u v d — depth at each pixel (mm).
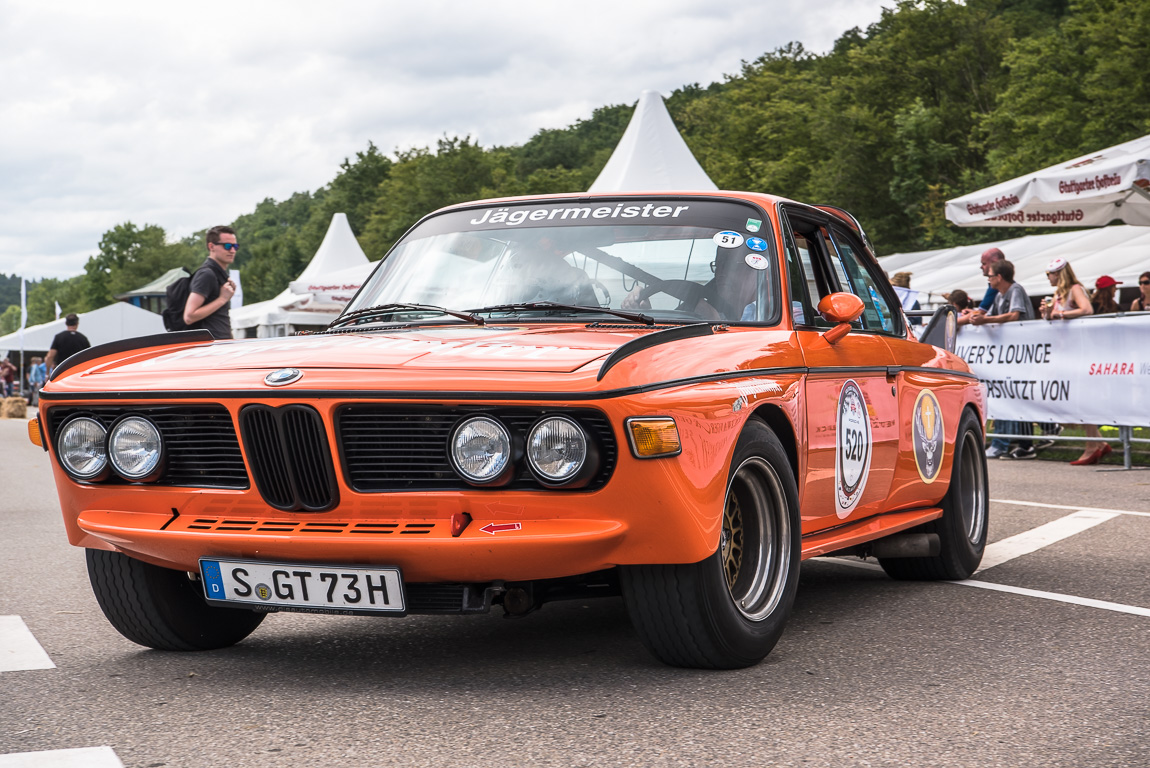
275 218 197875
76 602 4812
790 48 74938
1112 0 38562
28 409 38062
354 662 3680
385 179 93500
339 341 3662
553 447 3010
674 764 2574
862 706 3049
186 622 3791
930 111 51906
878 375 4496
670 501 3062
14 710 3119
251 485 3277
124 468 3424
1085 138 39344
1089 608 4426
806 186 56375
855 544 4242
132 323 49469
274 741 2795
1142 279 11672
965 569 5152
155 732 2889
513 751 2680
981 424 5539
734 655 3391
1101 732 2812
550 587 3416
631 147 15438
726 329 3732
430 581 3141
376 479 3168
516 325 3842
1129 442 10070
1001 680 3332
